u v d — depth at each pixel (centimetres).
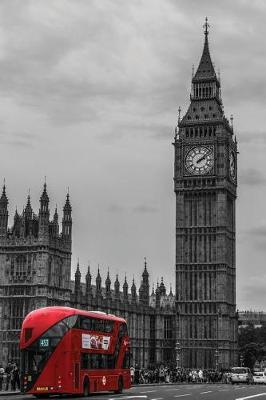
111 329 8112
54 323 7012
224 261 19450
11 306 14188
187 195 19925
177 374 14812
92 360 7506
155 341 19788
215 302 19275
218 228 19575
